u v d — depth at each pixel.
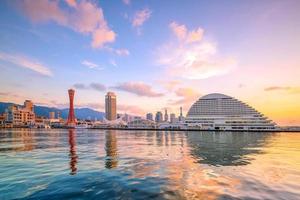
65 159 25.44
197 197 11.56
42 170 18.78
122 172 17.94
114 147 42.19
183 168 19.81
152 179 15.48
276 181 14.91
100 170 18.80
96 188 13.24
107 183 14.38
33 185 13.95
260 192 12.40
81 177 16.11
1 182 14.70
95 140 65.94
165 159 25.55
